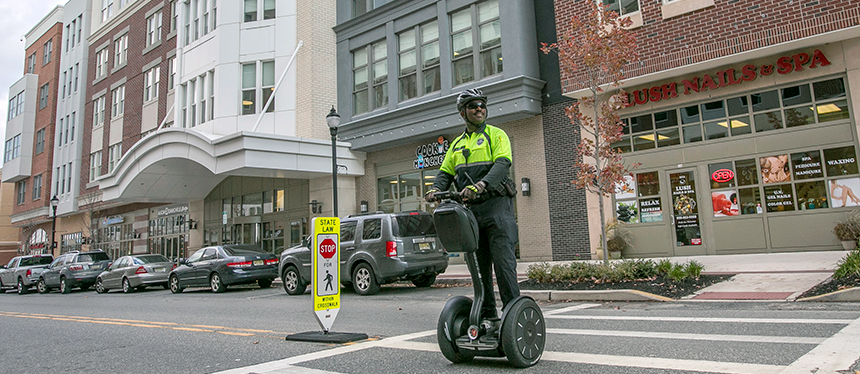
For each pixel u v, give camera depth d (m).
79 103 35.59
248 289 16.11
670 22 12.52
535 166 15.22
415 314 8.00
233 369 4.63
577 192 14.40
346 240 12.03
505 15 15.30
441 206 3.87
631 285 8.70
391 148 18.97
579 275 9.51
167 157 20.16
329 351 5.19
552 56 15.09
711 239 12.59
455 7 16.61
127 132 30.53
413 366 4.31
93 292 20.44
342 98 19.94
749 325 5.28
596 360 4.11
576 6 14.25
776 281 8.12
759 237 11.98
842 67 11.01
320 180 19.95
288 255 13.14
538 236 15.02
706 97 12.71
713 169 12.67
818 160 11.36
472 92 4.12
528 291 9.18
